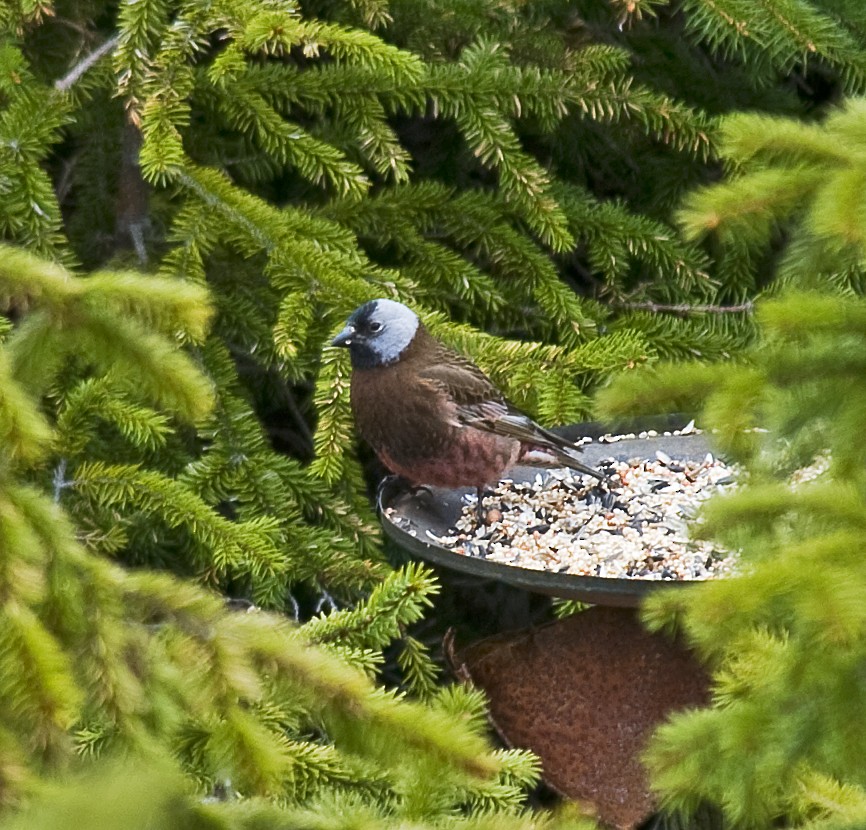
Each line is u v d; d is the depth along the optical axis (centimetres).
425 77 874
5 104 852
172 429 804
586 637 732
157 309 379
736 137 445
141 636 371
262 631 382
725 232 443
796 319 400
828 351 405
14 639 330
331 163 853
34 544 349
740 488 414
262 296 909
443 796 524
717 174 1058
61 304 374
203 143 948
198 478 814
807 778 475
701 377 436
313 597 912
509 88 887
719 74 1062
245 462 820
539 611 1096
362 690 379
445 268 923
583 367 870
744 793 410
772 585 363
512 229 959
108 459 852
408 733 377
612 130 1032
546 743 710
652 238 958
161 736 377
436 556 675
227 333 895
